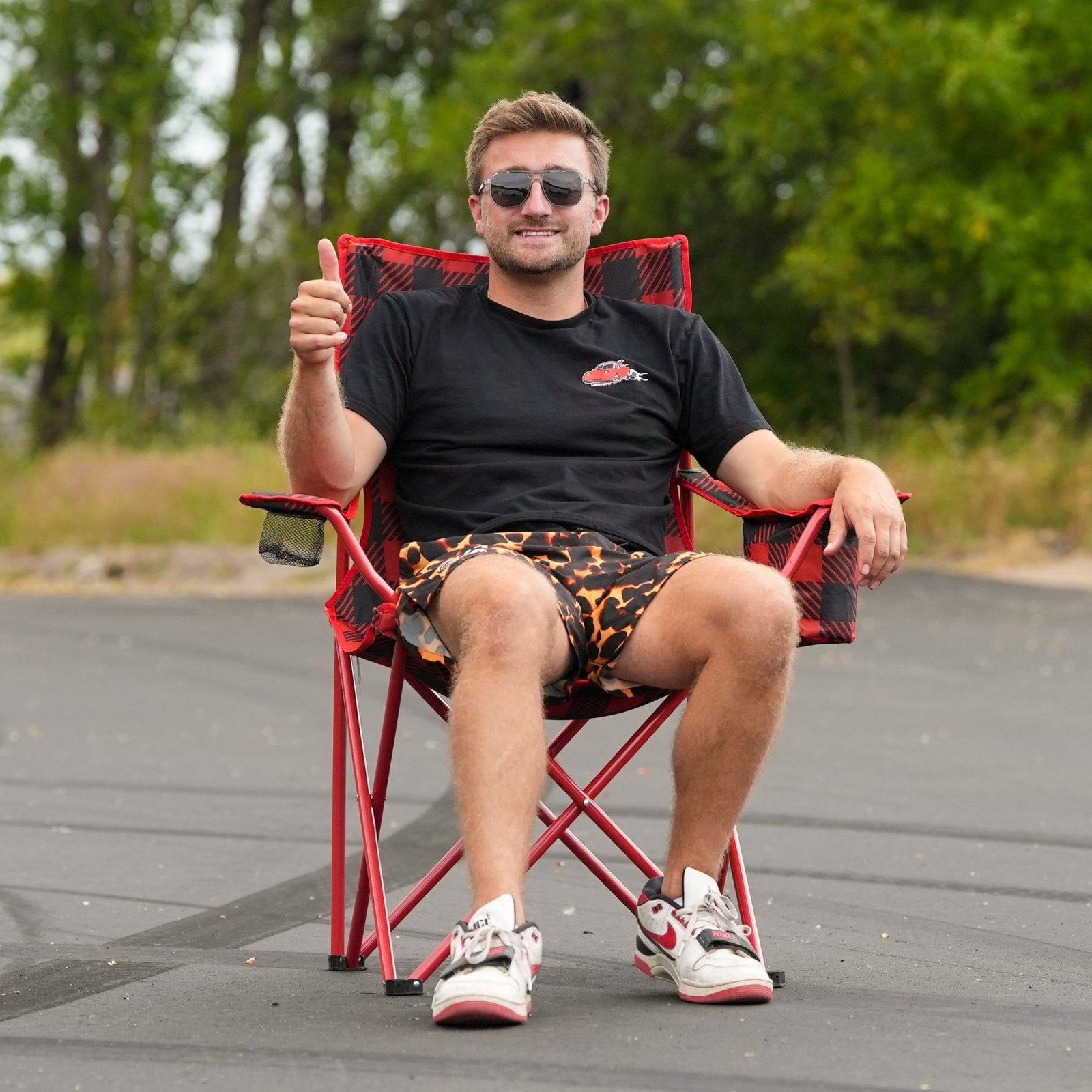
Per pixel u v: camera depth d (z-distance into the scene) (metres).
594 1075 5.27
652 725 6.67
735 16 46.44
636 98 49.97
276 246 55.88
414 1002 6.28
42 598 26.89
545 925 7.89
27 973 6.85
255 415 51.72
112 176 58.34
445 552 6.73
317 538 6.32
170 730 14.57
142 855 9.62
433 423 7.10
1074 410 38.88
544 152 7.25
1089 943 7.52
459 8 57.69
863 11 39.59
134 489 34.19
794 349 50.84
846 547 6.52
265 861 9.45
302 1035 5.79
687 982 6.27
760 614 6.20
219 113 56.06
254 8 56.62
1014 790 11.62
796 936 7.66
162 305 55.91
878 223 40.66
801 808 10.96
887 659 18.94
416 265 7.71
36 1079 5.32
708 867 6.44
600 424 7.13
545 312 7.31
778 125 42.66
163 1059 5.52
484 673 5.91
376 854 6.50
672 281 7.92
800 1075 5.28
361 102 56.44
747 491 7.18
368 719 15.24
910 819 10.62
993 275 38.56
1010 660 18.80
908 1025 5.94
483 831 5.84
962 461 34.53
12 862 9.41
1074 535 31.45
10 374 64.62
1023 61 37.31
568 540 6.75
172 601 26.36
